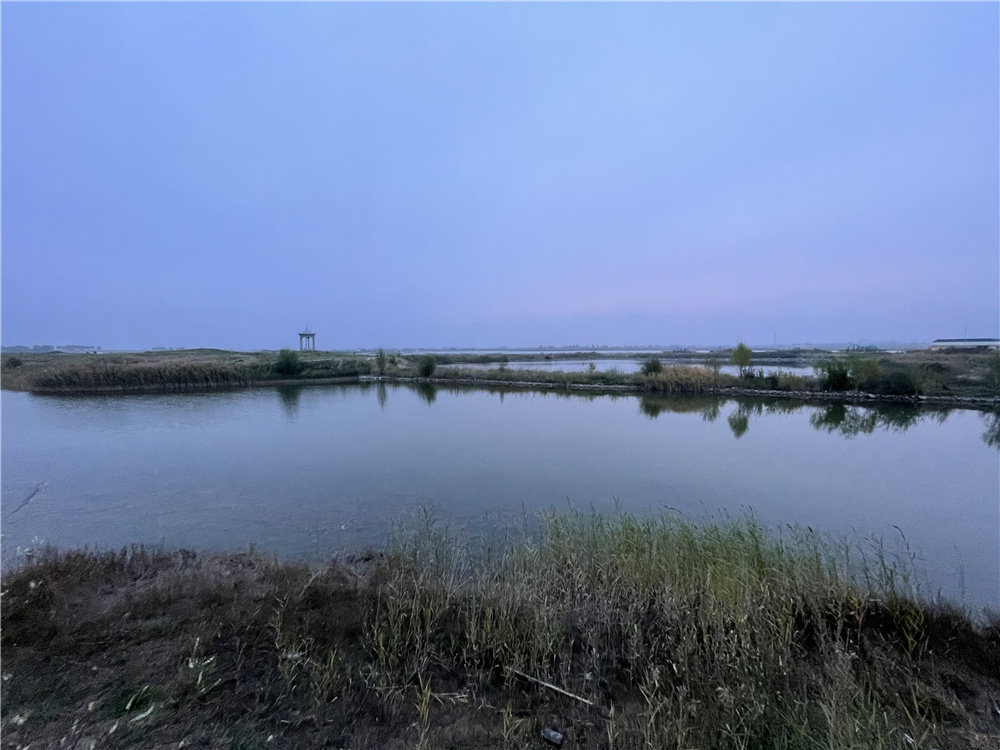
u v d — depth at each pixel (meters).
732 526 5.22
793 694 2.85
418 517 6.62
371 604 3.93
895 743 2.49
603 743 2.62
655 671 2.89
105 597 4.04
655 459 10.05
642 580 4.22
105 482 8.34
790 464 9.60
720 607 3.57
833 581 4.04
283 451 10.79
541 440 12.03
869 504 7.29
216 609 3.73
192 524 6.41
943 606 3.89
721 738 2.48
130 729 2.51
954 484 8.28
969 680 3.16
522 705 2.96
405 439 12.18
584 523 5.72
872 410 16.38
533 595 3.75
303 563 4.94
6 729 2.46
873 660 3.32
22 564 4.77
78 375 23.09
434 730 2.68
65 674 2.91
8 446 11.36
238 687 2.88
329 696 2.89
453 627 3.66
